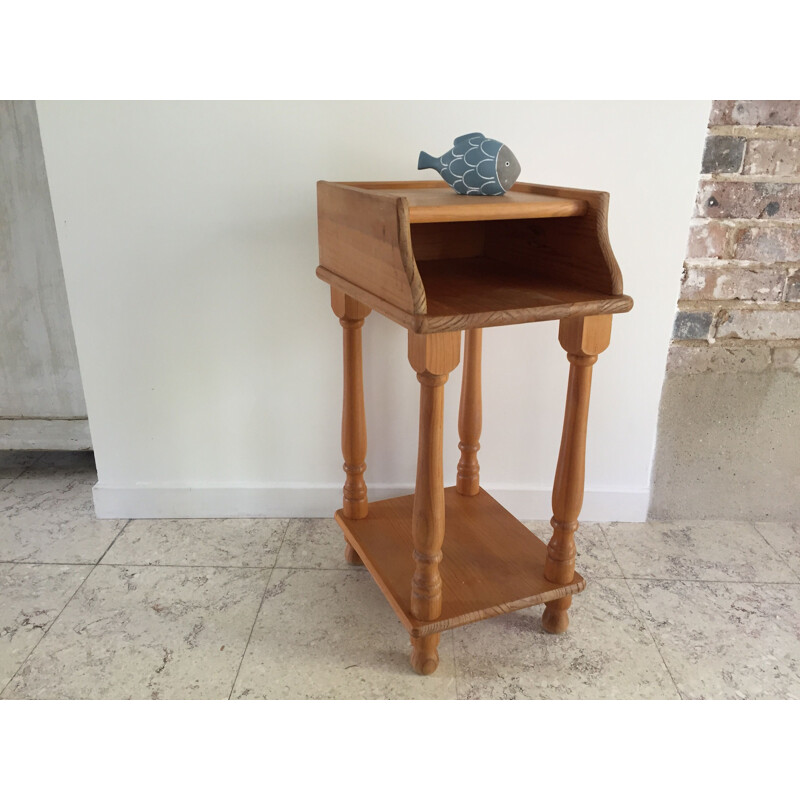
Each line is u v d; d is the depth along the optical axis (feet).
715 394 5.26
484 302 3.43
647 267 4.91
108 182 4.66
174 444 5.44
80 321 5.01
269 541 5.36
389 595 4.13
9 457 6.72
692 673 4.11
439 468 3.61
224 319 5.06
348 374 4.58
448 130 4.64
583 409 3.88
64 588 4.79
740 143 4.62
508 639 4.38
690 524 5.63
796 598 4.77
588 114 4.58
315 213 4.80
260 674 4.06
